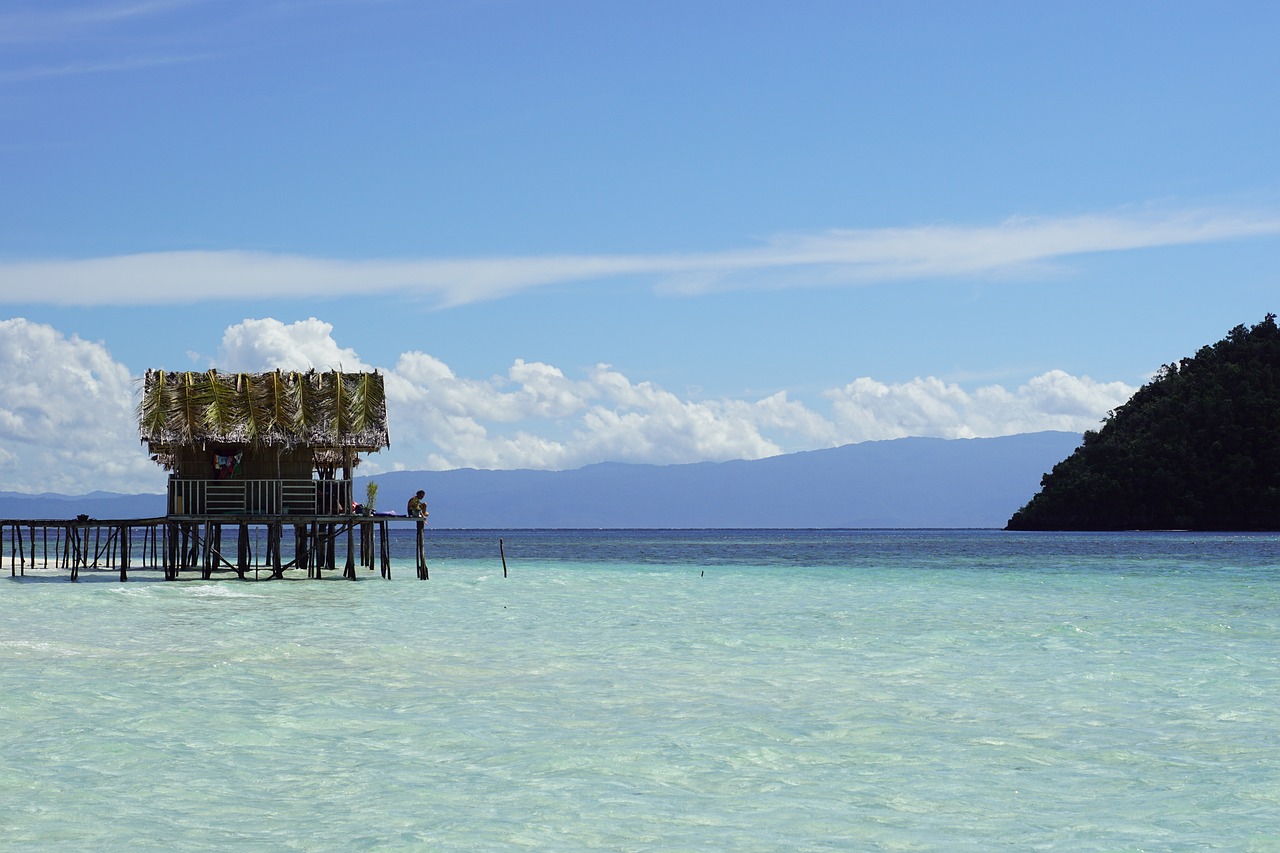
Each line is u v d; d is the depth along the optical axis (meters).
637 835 10.06
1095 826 10.45
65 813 10.60
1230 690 17.75
